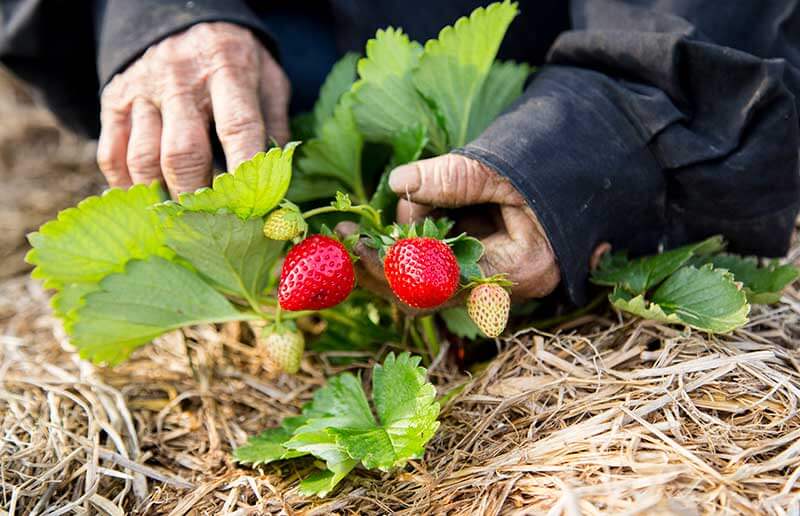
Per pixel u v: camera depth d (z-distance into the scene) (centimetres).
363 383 86
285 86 87
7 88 131
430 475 76
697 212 82
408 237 75
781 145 79
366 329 86
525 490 72
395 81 84
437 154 85
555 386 78
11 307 96
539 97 81
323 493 74
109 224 79
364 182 88
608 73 82
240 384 87
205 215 76
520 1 90
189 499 78
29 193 111
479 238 82
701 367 76
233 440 83
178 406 85
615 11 82
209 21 83
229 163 81
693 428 73
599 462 72
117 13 84
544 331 84
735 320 76
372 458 74
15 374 87
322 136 84
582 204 78
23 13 88
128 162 82
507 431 77
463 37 82
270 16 94
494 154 77
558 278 80
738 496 69
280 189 76
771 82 78
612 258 81
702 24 81
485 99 86
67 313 82
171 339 90
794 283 84
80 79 92
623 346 79
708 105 80
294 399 86
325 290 75
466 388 80
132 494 79
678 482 70
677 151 80
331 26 95
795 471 70
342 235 79
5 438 81
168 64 82
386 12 89
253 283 81
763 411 74
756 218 81
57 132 125
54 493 79
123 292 80
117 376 87
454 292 74
